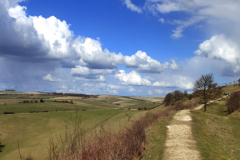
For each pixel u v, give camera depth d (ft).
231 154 45.88
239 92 163.12
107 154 31.99
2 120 245.65
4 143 169.78
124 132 48.83
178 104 247.50
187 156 37.58
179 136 58.59
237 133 75.51
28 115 277.64
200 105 201.87
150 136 62.64
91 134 37.14
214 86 165.58
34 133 206.69
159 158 38.09
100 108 406.62
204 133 67.87
